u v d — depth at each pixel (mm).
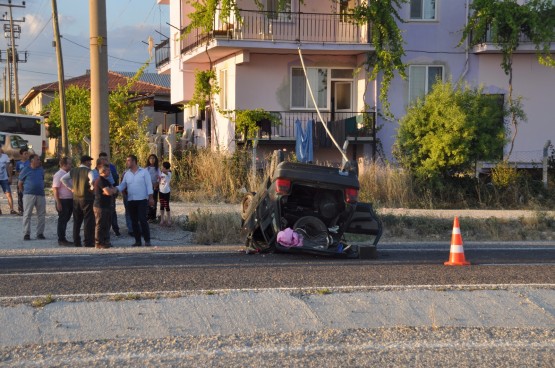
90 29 14242
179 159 23938
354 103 26266
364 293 8266
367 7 24422
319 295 8117
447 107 20000
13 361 5910
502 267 10695
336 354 6223
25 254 12008
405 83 25609
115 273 9719
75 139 37188
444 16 25609
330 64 26109
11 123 41938
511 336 6816
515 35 24188
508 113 21141
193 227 15047
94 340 6457
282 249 11172
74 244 12992
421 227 15547
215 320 7105
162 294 8055
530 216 16922
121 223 15711
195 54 26797
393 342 6570
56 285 8773
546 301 8086
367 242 14055
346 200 11180
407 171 20844
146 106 38656
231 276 9500
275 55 25750
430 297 8125
